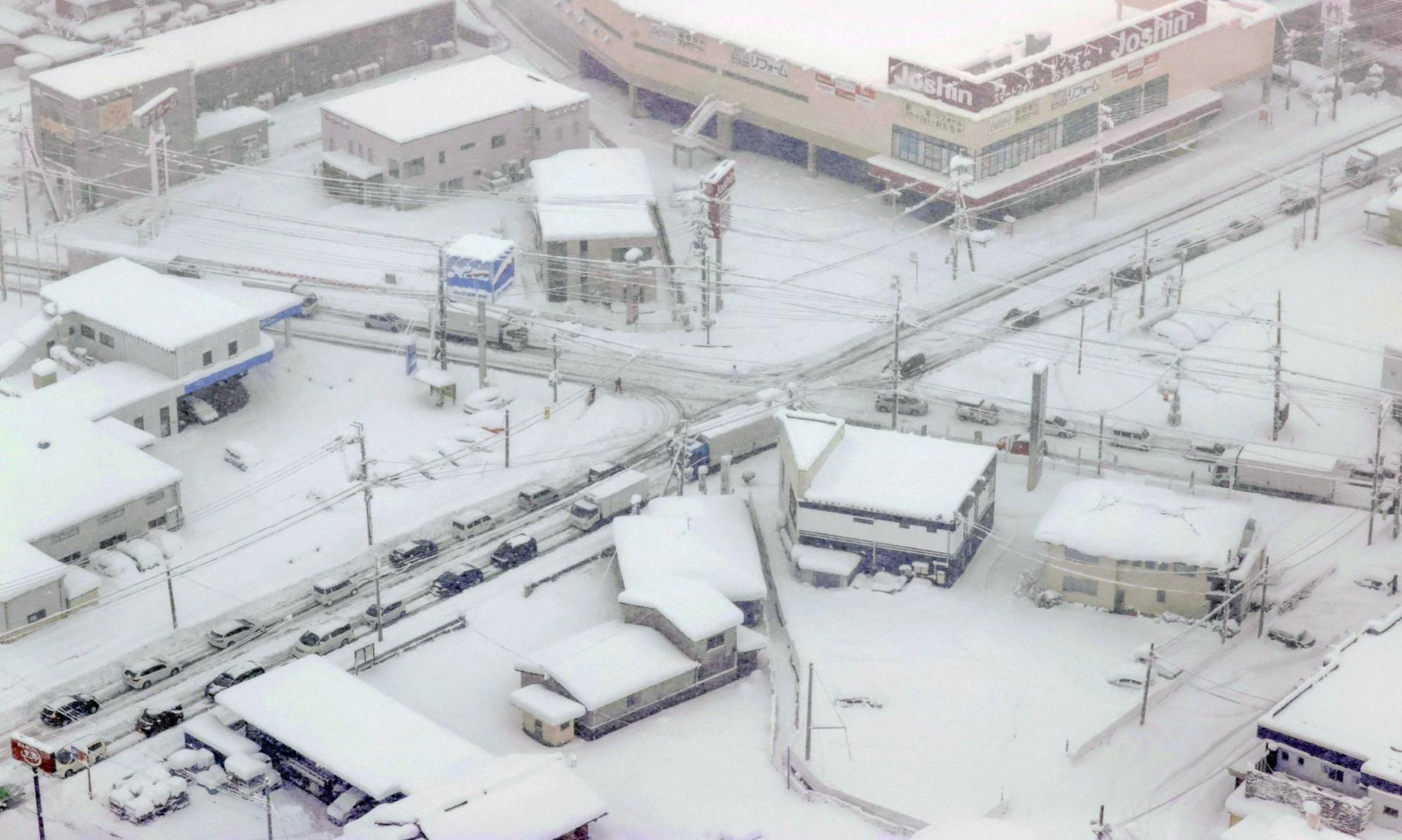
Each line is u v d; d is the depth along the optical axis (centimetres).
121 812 10400
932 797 10556
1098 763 10850
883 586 12519
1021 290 16562
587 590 12575
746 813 10450
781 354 15612
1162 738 11056
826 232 17512
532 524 13325
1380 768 9844
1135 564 12056
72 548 12519
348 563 12800
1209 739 11038
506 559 12800
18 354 14338
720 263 16400
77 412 13575
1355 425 14350
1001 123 17150
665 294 16525
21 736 9744
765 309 16275
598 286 16250
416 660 11856
